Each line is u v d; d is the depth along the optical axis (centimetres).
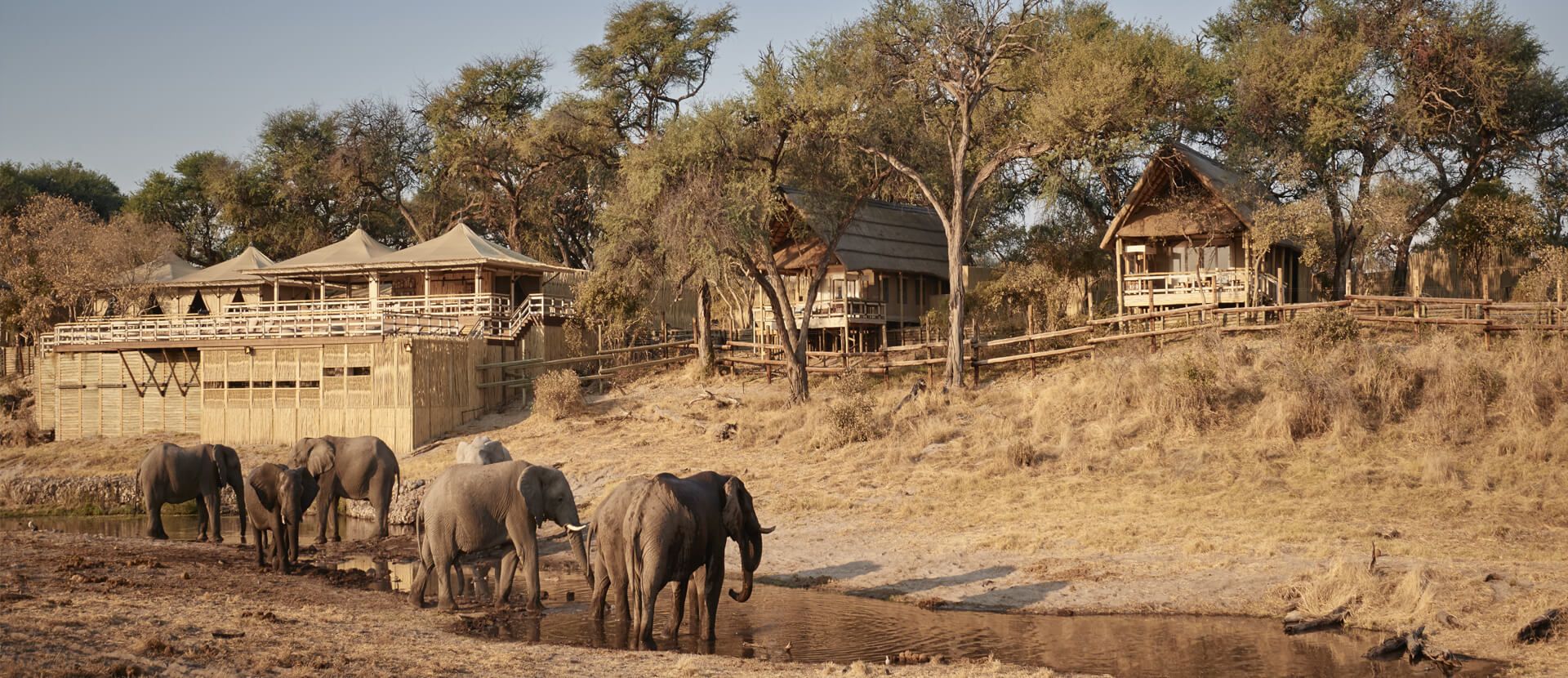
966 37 3428
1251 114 3809
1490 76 3575
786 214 4250
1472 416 2602
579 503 2789
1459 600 1573
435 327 4025
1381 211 3541
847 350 4138
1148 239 4016
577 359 4056
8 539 2330
